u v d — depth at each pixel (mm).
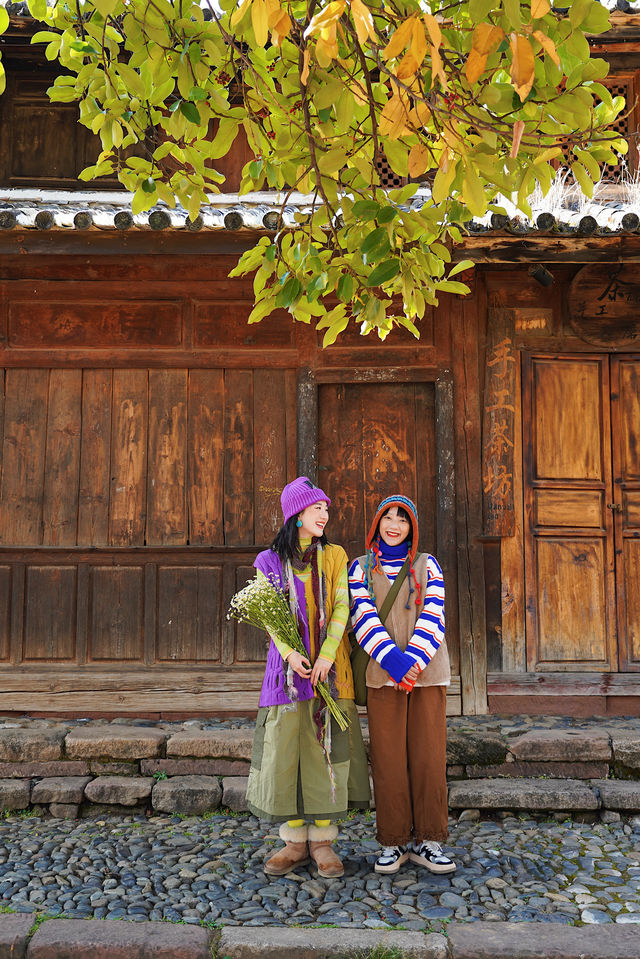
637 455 5746
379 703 3711
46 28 5777
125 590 5555
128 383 5648
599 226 4793
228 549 5551
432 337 5645
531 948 3012
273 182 3260
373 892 3506
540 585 5625
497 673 5516
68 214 4754
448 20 2742
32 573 5570
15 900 3402
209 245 4996
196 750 4785
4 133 6203
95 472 5594
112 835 4195
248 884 3586
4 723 5230
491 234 4852
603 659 5605
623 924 3213
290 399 5648
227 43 2785
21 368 5633
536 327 5738
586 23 2436
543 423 5719
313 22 2193
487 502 5539
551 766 4676
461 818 4410
